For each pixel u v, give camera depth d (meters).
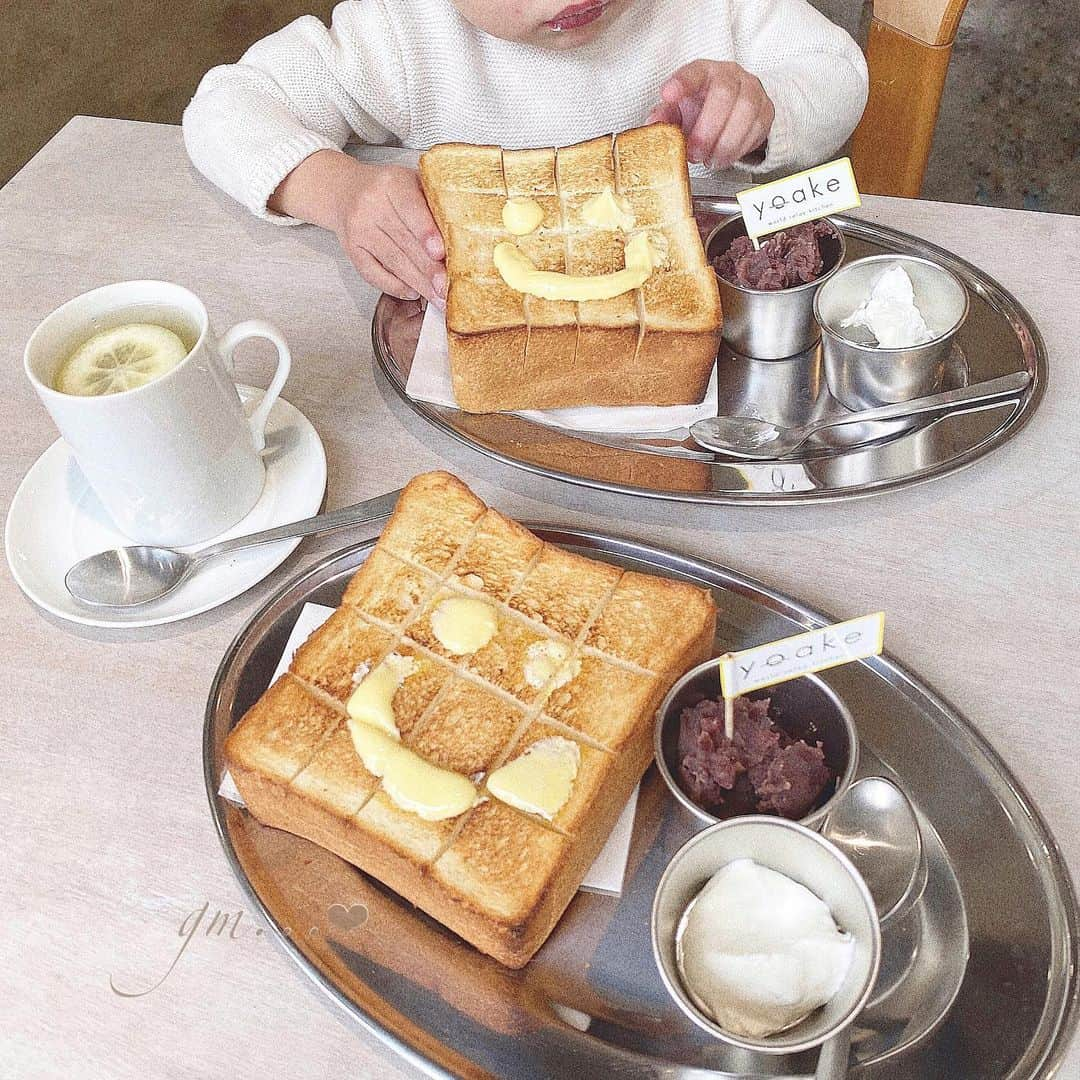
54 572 0.83
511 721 0.66
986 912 0.60
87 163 1.26
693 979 0.55
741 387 0.95
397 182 1.05
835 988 0.55
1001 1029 0.56
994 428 0.86
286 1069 0.59
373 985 0.60
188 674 0.78
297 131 1.16
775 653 0.62
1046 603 0.77
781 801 0.62
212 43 2.94
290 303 1.06
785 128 1.22
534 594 0.72
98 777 0.72
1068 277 1.00
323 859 0.66
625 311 0.90
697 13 1.32
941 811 0.64
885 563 0.80
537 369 0.90
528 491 0.88
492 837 0.61
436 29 1.27
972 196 2.35
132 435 0.75
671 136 1.04
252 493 0.86
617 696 0.66
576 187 1.01
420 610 0.72
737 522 0.84
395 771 0.63
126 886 0.67
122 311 0.82
